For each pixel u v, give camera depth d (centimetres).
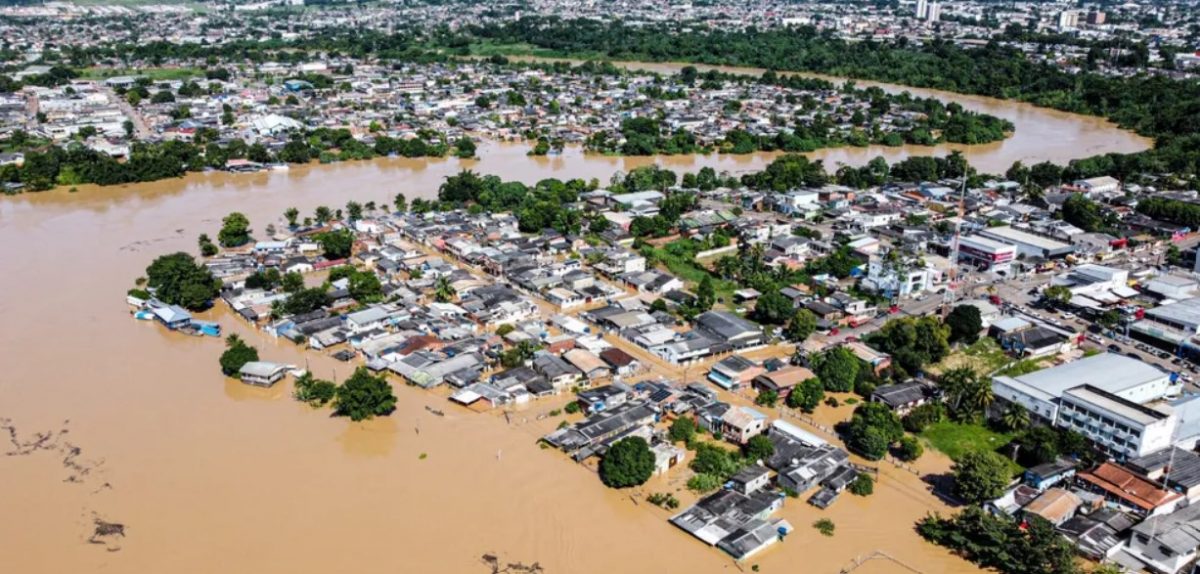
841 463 11231
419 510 10519
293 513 10438
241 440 12044
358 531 10112
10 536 9975
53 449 11738
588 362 13888
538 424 12488
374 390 12556
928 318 14762
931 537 9975
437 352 14438
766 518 10338
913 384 13125
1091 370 13038
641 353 14775
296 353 14762
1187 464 10844
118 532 10081
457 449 11831
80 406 12900
